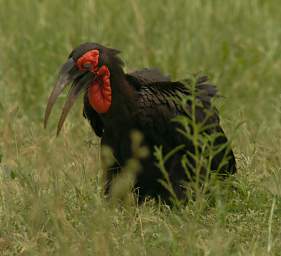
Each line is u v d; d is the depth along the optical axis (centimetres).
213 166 1228
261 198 1189
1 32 1786
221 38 1825
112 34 1797
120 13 1866
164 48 1759
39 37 1766
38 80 1650
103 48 1183
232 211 1166
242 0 1948
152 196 1230
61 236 1048
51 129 1461
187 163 1161
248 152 1325
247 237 1105
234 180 1217
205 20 1861
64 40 1758
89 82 1179
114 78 1182
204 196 1096
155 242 1048
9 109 1481
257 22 1898
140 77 1239
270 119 1553
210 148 1056
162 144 1205
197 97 1231
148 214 1149
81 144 1380
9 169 1258
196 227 1054
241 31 1867
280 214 1153
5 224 1127
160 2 1900
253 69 1748
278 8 2023
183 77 1695
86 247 1042
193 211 1120
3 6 1878
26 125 1488
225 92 1675
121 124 1198
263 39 1861
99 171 1263
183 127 1200
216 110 1259
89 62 1166
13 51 1709
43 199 1133
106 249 1004
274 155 1340
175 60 1728
